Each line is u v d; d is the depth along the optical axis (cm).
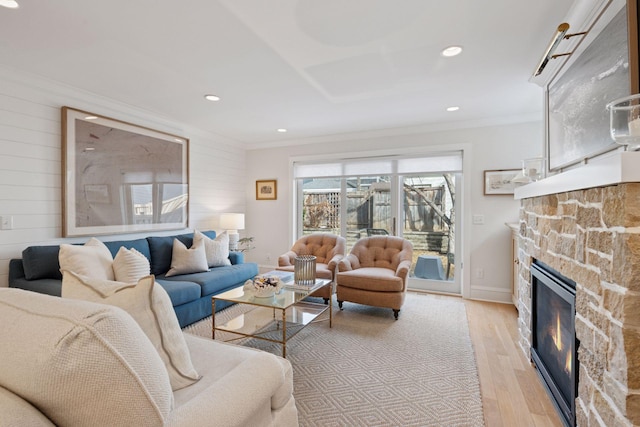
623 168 102
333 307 355
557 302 184
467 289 394
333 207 487
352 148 462
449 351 246
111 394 66
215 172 471
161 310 105
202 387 109
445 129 404
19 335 67
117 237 336
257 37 204
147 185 364
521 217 261
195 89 290
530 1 169
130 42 209
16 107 259
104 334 66
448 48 218
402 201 444
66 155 287
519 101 324
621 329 110
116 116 333
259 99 317
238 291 265
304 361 229
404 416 169
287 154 508
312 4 171
